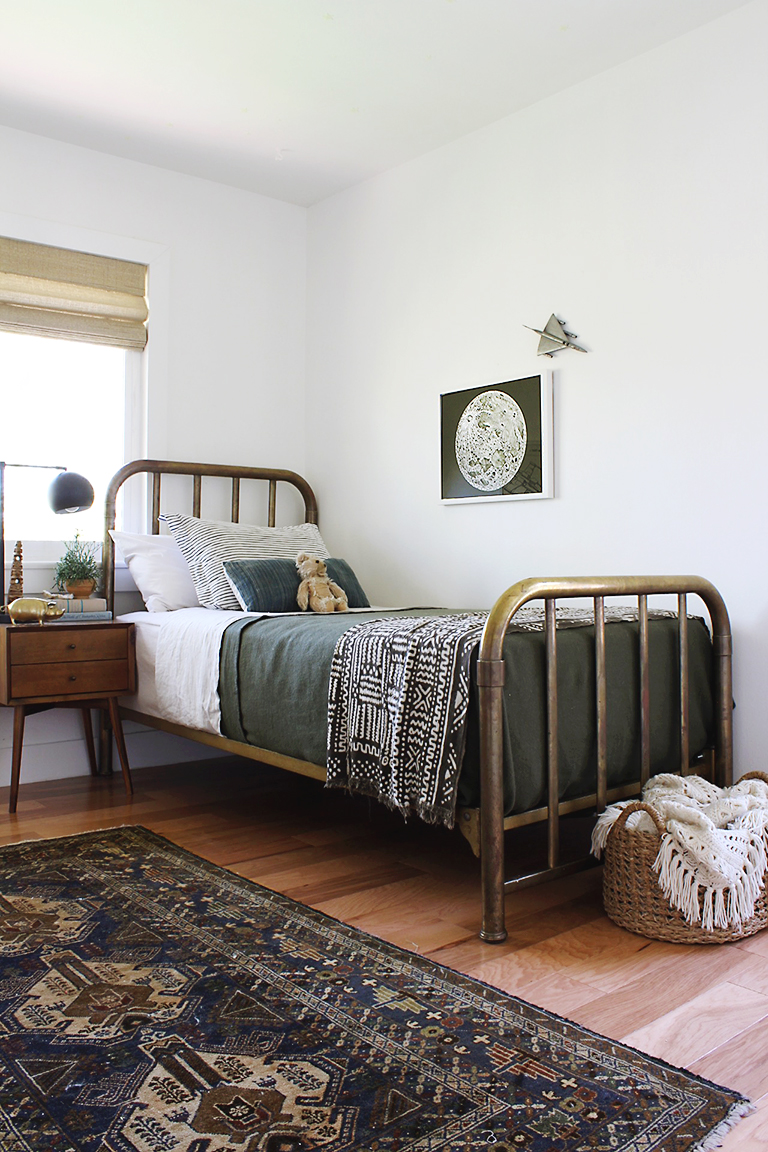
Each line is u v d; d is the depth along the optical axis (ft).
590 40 8.84
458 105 10.19
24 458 11.16
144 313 11.93
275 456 13.21
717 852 5.93
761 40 8.12
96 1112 3.95
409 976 5.39
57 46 8.96
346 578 11.09
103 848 8.07
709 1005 5.08
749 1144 3.79
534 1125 3.88
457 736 6.13
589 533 9.59
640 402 9.10
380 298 12.23
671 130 8.82
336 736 7.22
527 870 7.51
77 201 11.30
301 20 8.49
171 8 8.30
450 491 11.15
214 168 12.03
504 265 10.50
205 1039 4.60
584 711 6.85
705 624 8.19
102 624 10.05
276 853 8.05
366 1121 3.90
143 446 12.01
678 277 8.77
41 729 11.07
